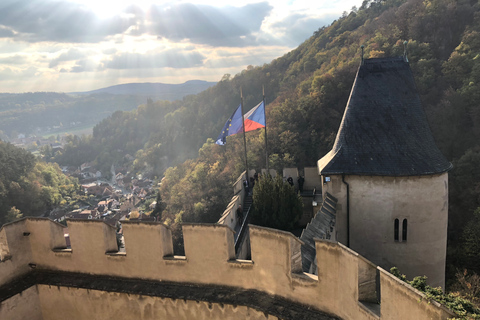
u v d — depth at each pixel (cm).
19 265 1321
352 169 2109
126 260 1234
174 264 1175
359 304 825
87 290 1246
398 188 2056
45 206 13950
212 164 10975
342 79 8325
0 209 11462
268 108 10612
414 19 9150
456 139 6669
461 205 5466
